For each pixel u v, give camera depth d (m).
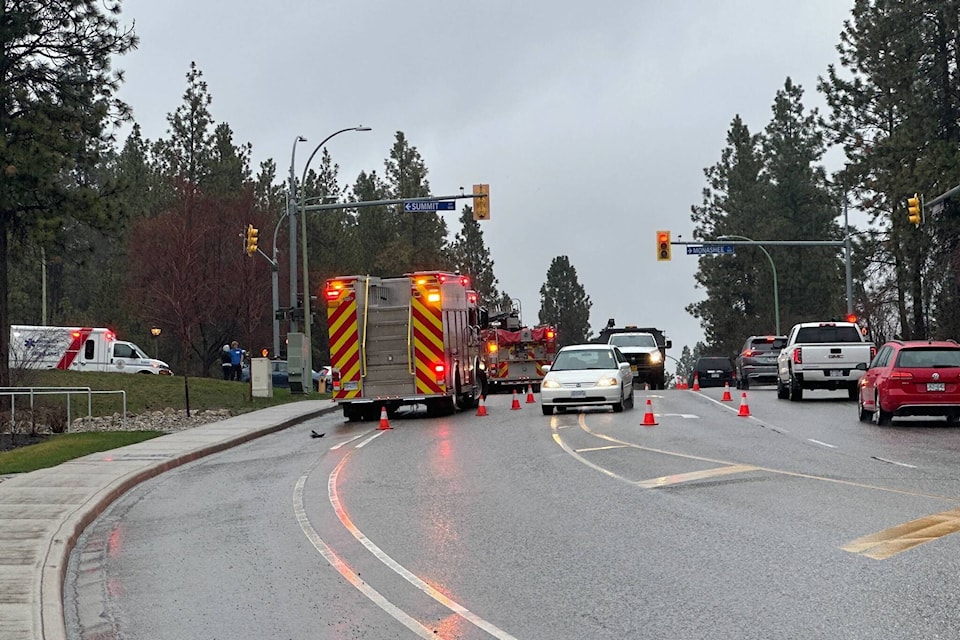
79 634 8.77
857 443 21.17
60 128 35.66
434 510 14.13
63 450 22.20
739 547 10.88
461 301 33.00
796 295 80.50
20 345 48.53
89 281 80.12
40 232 34.75
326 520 13.77
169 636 8.51
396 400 30.83
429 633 8.14
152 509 15.66
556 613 8.59
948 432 23.38
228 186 70.62
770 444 21.14
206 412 35.03
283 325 71.12
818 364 33.97
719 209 90.88
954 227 49.94
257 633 8.41
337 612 8.95
